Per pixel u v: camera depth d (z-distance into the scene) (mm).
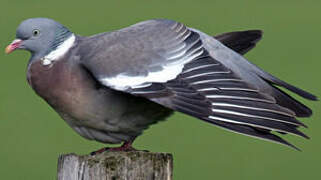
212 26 24984
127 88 12070
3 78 22312
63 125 20406
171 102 11734
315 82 22047
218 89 11766
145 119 13031
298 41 24938
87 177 10977
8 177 18266
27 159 19031
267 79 13336
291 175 18609
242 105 11516
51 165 18859
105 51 12531
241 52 14164
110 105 12750
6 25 24938
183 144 19625
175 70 12211
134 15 25906
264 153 19609
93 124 12953
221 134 20141
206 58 12305
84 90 12750
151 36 12609
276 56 23875
